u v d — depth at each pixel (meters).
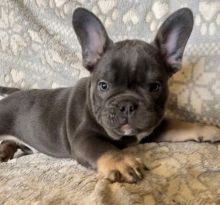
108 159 0.28
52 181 0.28
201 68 0.34
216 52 0.34
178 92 0.36
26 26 0.42
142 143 0.33
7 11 0.43
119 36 0.39
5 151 0.38
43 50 0.42
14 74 0.44
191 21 0.32
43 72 0.42
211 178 0.27
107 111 0.30
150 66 0.30
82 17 0.33
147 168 0.28
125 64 0.30
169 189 0.26
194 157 0.29
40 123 0.37
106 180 0.27
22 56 0.43
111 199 0.25
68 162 0.32
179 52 0.33
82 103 0.34
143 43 0.32
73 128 0.34
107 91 0.31
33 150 0.39
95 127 0.32
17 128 0.39
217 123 0.34
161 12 0.37
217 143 0.33
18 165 0.32
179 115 0.36
